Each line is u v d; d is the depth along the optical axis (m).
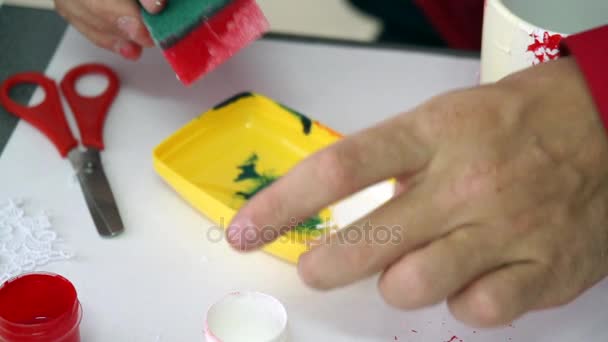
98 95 0.84
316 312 0.65
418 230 0.53
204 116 0.78
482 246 0.52
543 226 0.53
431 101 0.55
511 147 0.53
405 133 0.53
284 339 0.60
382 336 0.63
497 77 0.73
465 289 0.53
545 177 0.53
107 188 0.73
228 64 0.89
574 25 0.77
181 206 0.73
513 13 0.72
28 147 0.78
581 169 0.54
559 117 0.55
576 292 0.55
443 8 1.07
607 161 0.54
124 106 0.83
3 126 0.80
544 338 0.63
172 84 0.86
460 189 0.52
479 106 0.54
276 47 0.91
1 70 0.87
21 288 0.59
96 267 0.67
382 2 1.16
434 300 0.53
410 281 0.52
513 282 0.52
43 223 0.70
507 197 0.52
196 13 0.68
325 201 0.52
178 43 0.68
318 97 0.85
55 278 0.60
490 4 0.70
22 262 0.67
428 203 0.53
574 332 0.64
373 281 0.67
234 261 0.68
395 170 0.53
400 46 0.92
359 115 0.83
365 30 1.58
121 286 0.66
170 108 0.83
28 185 0.74
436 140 0.53
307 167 0.51
